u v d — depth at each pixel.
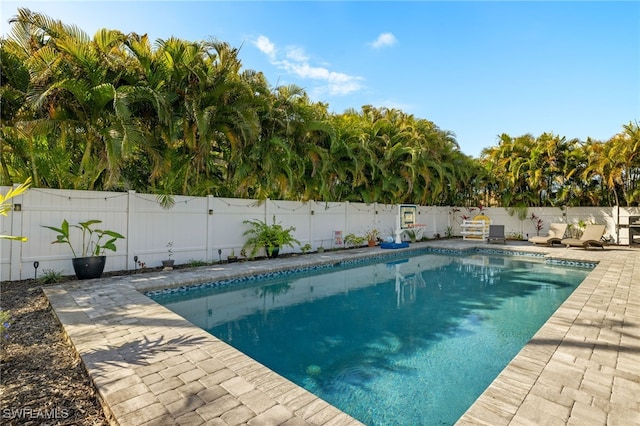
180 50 7.79
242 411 2.48
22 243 6.73
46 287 6.32
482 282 8.53
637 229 13.77
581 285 6.66
